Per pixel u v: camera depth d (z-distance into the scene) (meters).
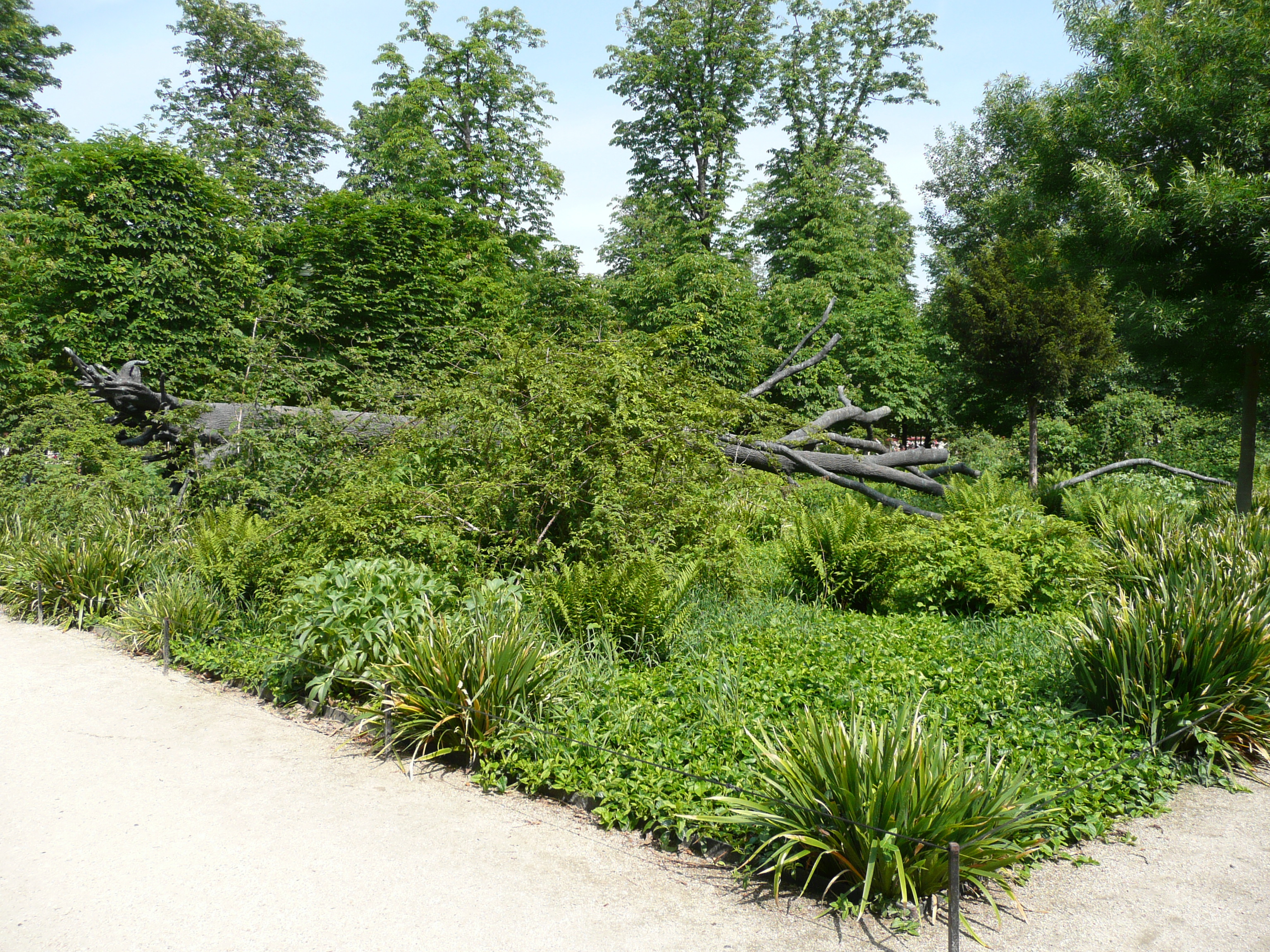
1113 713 5.06
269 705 5.89
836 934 3.18
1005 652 6.30
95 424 11.45
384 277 18.39
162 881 3.53
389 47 27.14
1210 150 10.64
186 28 29.16
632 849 3.87
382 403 10.10
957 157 29.48
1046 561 7.88
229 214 18.48
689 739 4.64
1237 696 4.73
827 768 3.54
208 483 9.61
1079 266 12.02
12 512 11.03
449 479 7.75
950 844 2.99
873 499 12.20
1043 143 11.96
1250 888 3.51
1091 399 22.55
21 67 26.39
